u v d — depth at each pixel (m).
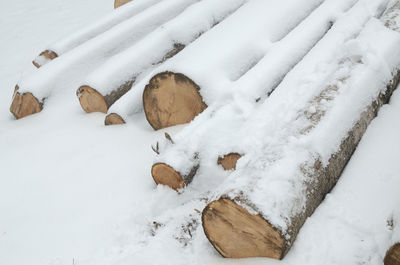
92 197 2.80
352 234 1.92
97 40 4.67
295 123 2.29
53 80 4.36
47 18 7.77
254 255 1.93
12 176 3.25
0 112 4.67
